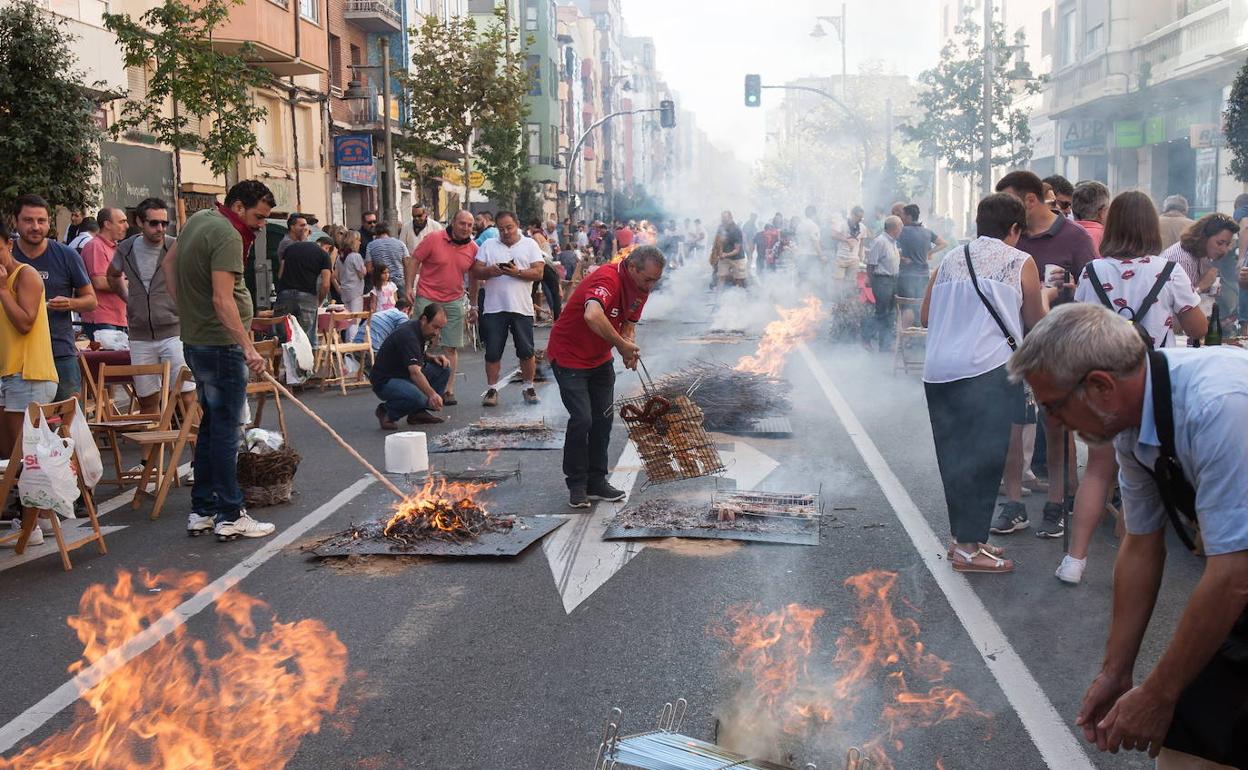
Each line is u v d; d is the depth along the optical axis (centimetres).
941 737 412
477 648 518
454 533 695
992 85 3269
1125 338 263
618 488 839
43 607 595
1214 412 255
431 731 431
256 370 711
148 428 868
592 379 792
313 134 3541
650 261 757
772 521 723
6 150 1597
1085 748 402
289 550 692
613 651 509
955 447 615
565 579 617
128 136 2197
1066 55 3422
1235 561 254
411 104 3475
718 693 458
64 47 1694
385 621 558
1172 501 273
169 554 694
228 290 705
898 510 752
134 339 970
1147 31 2917
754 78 4088
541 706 452
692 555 657
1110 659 305
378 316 1555
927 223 4056
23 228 835
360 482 891
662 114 4556
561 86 8256
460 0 5612
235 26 2653
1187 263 809
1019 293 602
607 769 320
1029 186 730
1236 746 269
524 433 1081
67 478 659
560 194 8169
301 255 1497
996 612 549
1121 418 271
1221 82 2505
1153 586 300
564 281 2759
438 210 5059
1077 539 589
